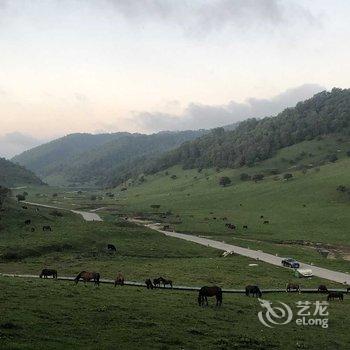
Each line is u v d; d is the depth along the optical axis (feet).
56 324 91.25
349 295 187.42
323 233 389.80
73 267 229.45
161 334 92.58
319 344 102.17
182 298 144.66
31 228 336.08
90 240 308.81
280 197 587.68
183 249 311.68
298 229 412.36
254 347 92.38
